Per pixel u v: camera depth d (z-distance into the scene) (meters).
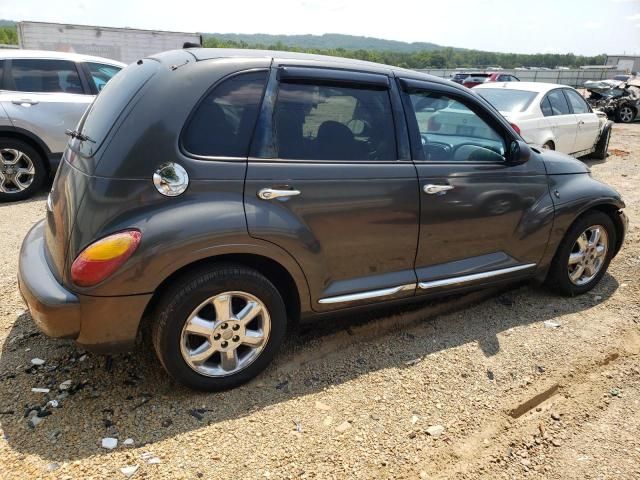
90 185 2.39
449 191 3.24
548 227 3.75
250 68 2.68
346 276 3.02
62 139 6.58
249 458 2.36
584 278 4.20
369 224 2.97
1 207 6.11
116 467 2.25
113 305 2.38
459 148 3.38
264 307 2.76
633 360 3.31
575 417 2.77
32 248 2.89
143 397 2.71
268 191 2.61
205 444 2.42
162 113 2.45
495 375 3.08
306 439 2.49
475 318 3.77
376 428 2.59
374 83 3.02
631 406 2.87
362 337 3.44
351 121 2.95
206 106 2.54
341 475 2.30
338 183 2.83
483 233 3.49
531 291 4.27
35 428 2.45
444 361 3.20
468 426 2.65
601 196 3.96
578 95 9.41
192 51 2.79
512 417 2.74
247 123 2.63
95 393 2.72
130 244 2.33
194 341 2.72
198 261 2.58
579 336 3.56
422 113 3.23
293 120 2.77
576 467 2.42
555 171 3.84
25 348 3.10
